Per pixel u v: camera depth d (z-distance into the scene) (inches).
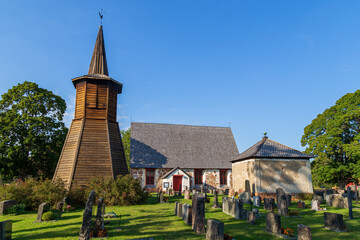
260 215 586.6
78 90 962.1
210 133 1679.4
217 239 370.3
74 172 814.5
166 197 845.8
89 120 916.6
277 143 1021.8
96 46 1052.5
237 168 1082.1
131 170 1348.4
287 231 417.4
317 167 1373.0
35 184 737.6
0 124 1140.5
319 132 1366.9
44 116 1273.4
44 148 1212.5
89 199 380.2
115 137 947.3
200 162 1465.3
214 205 721.6
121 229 438.9
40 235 404.5
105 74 1027.3
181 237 391.2
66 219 538.3
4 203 620.4
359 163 1139.3
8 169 1157.7
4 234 351.6
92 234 393.1
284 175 915.4
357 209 703.7
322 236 423.5
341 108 1282.0
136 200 769.6
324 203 830.5
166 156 1446.9
